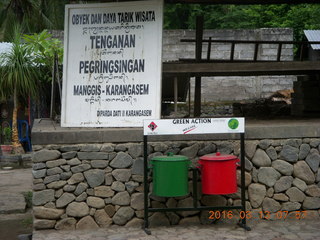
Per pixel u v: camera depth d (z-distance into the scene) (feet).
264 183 19.38
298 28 63.98
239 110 37.70
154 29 20.83
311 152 19.54
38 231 18.65
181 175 17.69
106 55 21.08
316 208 19.56
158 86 20.57
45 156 18.83
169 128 17.87
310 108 28.84
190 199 19.26
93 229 18.76
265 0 25.84
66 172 18.86
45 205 18.78
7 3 55.67
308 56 52.65
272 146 19.47
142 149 19.06
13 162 42.16
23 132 47.52
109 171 18.99
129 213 18.95
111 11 21.17
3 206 25.30
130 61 20.89
